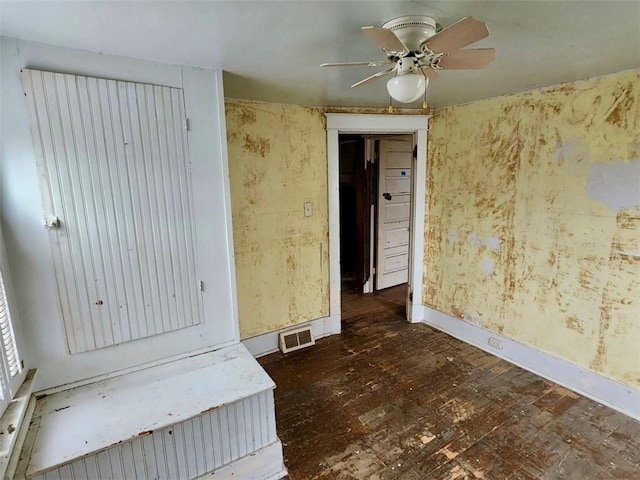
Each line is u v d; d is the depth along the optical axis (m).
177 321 2.10
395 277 4.93
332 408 2.44
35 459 1.39
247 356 2.17
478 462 1.95
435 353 3.14
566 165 2.44
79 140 1.72
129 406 1.71
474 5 1.29
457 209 3.28
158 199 1.96
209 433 1.74
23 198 1.64
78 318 1.82
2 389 1.46
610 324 2.33
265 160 2.94
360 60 1.91
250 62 1.92
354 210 5.31
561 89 2.41
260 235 3.01
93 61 1.73
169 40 1.59
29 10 1.27
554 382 2.66
